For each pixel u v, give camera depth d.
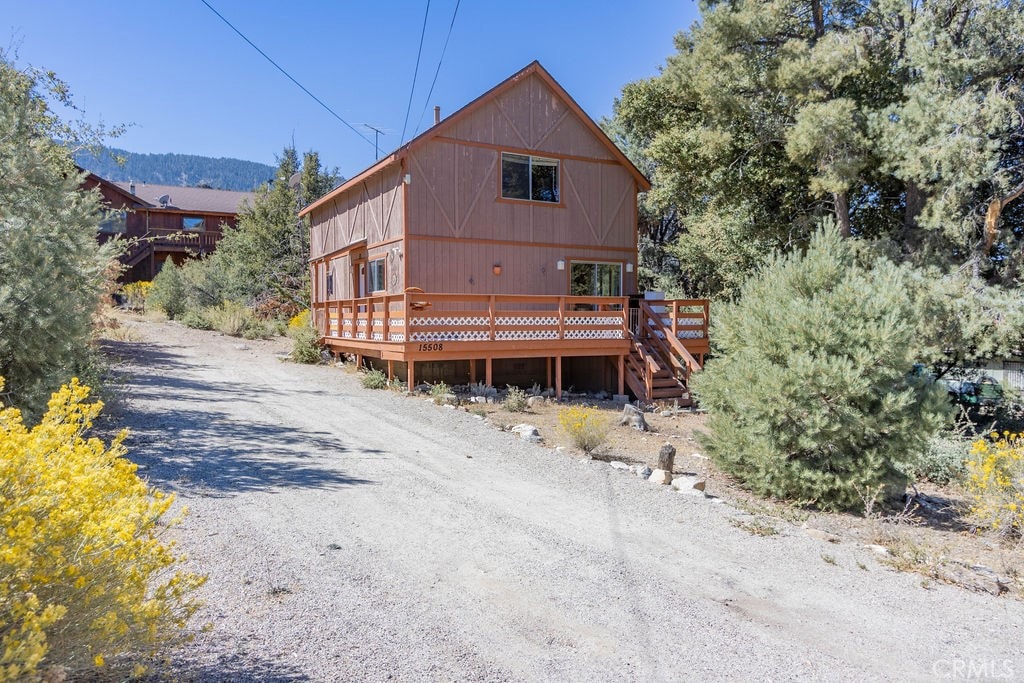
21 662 2.43
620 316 16.72
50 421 3.76
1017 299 14.13
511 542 5.60
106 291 13.79
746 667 3.79
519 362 17.55
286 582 4.46
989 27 15.36
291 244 32.31
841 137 16.72
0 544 2.56
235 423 9.77
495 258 17.52
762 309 8.82
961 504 8.96
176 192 48.81
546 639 3.97
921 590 5.23
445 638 3.89
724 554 5.70
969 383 17.38
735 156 21.88
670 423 13.86
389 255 17.19
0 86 9.55
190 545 4.91
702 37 19.61
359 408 11.95
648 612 4.43
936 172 15.09
